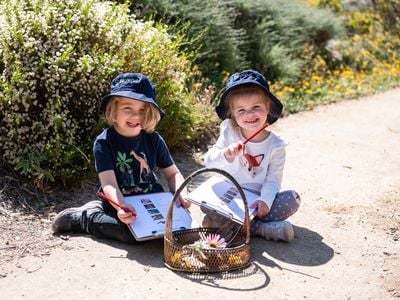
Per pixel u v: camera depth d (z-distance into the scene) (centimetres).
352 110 826
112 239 377
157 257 355
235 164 398
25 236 379
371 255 373
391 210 453
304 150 616
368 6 1408
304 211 446
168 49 550
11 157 446
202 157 566
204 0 819
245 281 329
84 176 461
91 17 491
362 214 443
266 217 397
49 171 440
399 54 1230
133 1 720
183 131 559
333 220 429
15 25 457
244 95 382
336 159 589
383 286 332
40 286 317
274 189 390
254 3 959
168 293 312
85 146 466
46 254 355
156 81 521
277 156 398
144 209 371
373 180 528
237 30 861
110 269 337
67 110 462
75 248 363
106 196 365
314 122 748
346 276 342
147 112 382
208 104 636
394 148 639
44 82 456
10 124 446
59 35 464
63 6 489
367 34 1316
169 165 406
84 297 306
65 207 427
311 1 1332
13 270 334
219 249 336
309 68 1016
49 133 461
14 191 433
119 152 384
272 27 995
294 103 815
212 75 770
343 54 1131
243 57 865
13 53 451
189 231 364
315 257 366
